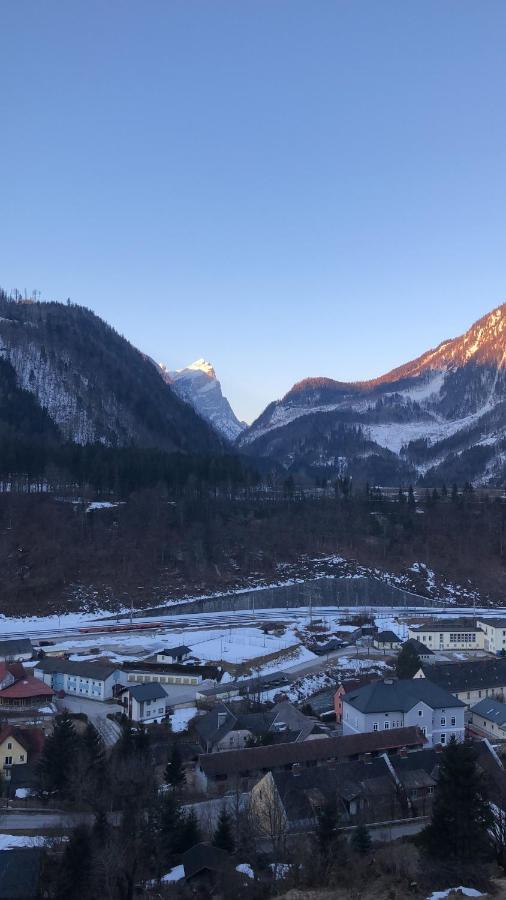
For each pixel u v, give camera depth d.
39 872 54.44
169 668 142.12
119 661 150.12
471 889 49.91
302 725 99.88
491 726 105.19
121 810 65.25
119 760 76.06
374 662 153.50
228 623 189.88
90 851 52.53
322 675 143.12
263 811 66.38
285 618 196.75
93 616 196.25
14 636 171.88
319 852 57.56
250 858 58.84
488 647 168.50
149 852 58.38
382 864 55.81
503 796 66.62
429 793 74.81
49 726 107.88
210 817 66.81
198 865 56.66
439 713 95.75
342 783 72.50
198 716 114.31
